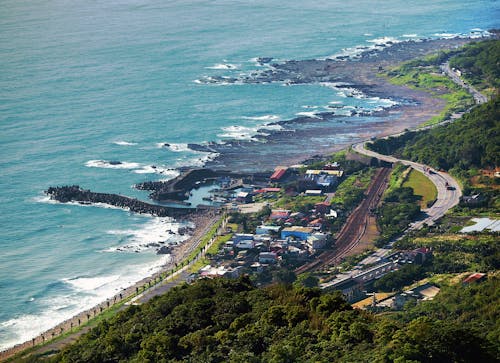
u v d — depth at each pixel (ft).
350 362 648.38
